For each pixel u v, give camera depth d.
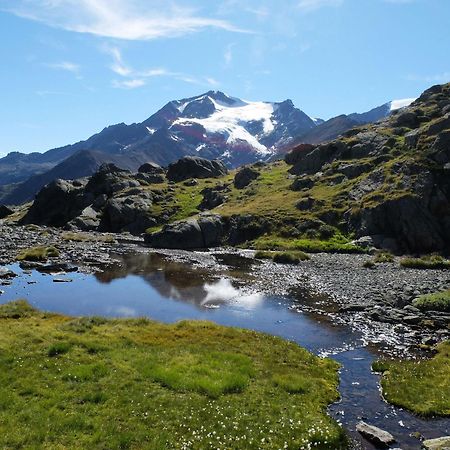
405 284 50.66
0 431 16.30
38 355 24.05
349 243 85.31
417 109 135.88
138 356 25.23
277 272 61.59
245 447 17.00
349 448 18.03
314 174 124.00
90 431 17.02
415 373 25.91
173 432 17.55
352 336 33.91
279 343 30.48
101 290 48.75
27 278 53.44
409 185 87.94
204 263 69.56
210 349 27.92
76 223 128.25
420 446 18.44
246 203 116.88
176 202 134.00
